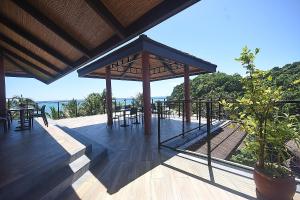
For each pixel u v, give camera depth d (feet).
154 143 14.67
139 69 31.35
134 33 11.19
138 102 41.29
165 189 7.60
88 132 19.67
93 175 9.18
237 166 9.32
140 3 9.82
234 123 7.52
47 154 10.09
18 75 32.71
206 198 6.84
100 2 9.89
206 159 10.71
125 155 11.98
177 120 26.86
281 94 6.41
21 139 14.15
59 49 17.54
